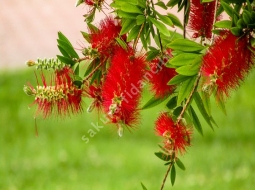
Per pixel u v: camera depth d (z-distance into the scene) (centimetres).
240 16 284
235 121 1095
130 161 985
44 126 1141
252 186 862
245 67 285
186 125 306
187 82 300
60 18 1730
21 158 1013
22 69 1463
